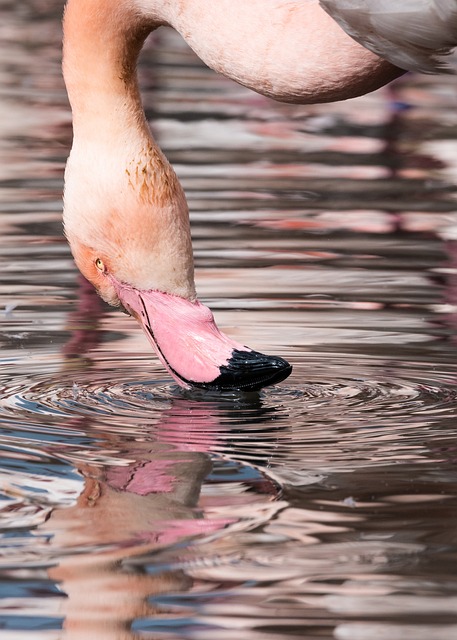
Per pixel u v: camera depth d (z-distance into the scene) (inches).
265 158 585.3
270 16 274.2
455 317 370.9
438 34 257.4
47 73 794.2
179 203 293.4
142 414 292.8
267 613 189.3
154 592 196.1
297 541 215.5
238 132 644.1
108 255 295.1
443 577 200.8
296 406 299.1
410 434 277.4
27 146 597.3
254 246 443.2
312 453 263.7
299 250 440.5
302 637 182.7
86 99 290.4
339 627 185.2
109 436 275.9
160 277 294.7
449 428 281.7
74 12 288.7
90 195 292.4
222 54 279.3
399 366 331.6
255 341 349.1
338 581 199.2
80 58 289.3
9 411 293.9
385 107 724.7
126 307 299.6
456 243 449.1
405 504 232.4
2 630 186.2
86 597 195.3
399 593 195.5
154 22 288.7
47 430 279.7
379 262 426.6
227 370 289.9
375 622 186.5
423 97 759.1
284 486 242.7
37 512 229.3
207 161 573.3
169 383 318.7
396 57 264.2
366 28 260.5
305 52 272.1
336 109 718.5
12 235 452.4
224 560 207.3
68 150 591.2
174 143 610.9
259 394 309.6
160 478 247.4
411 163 583.2
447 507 230.7
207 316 296.4
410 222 478.3
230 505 232.7
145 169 289.9
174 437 275.1
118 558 208.5
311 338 353.1
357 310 377.4
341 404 301.4
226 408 299.0
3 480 246.7
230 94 753.6
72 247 299.9
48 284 402.0
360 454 263.1
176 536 218.1
